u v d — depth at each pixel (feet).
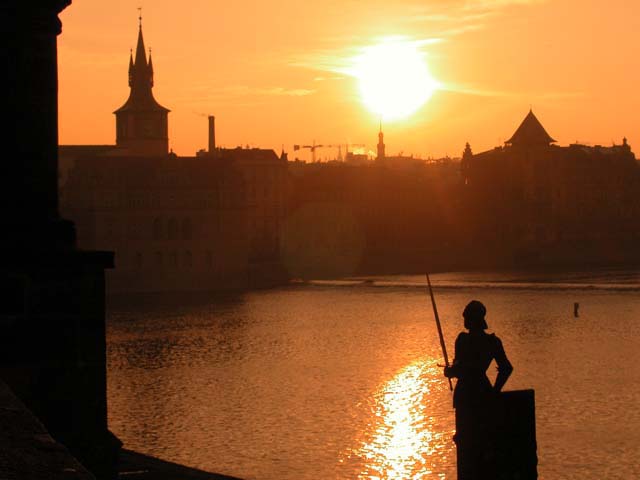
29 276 77.92
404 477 329.31
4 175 80.89
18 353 77.46
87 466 78.95
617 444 357.61
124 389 504.02
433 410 435.94
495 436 77.20
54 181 82.48
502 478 77.46
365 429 400.26
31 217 81.41
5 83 80.48
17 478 41.27
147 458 126.31
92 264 79.56
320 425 410.52
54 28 81.92
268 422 416.67
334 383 513.45
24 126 81.00
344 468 341.82
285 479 327.06
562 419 402.93
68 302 78.89
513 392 77.66
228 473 334.65
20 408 47.65
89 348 79.41
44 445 44.27
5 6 79.87
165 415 435.53
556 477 317.42
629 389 468.34
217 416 432.66
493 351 80.74
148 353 640.99
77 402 78.84
